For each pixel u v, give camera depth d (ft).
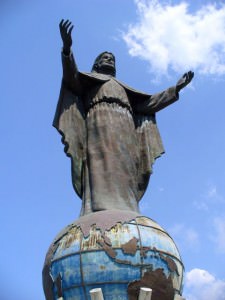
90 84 103.76
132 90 106.32
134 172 98.68
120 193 93.91
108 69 107.86
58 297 84.89
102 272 82.17
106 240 83.87
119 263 82.58
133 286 81.97
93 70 109.60
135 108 108.47
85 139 101.19
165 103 106.11
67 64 97.35
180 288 88.38
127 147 98.78
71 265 84.07
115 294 81.35
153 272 83.56
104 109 100.42
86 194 96.37
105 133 98.22
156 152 105.81
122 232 85.15
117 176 95.09
